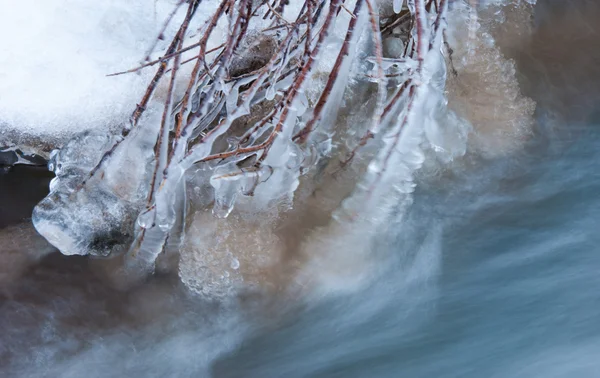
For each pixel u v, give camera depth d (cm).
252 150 191
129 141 197
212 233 198
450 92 204
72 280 201
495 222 204
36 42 200
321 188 200
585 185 206
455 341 199
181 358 199
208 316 199
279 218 200
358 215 199
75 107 201
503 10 211
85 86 201
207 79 196
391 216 200
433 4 193
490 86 205
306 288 199
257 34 201
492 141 205
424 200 203
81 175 198
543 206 205
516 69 209
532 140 207
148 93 192
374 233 200
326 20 186
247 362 199
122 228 200
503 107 205
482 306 200
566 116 209
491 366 197
